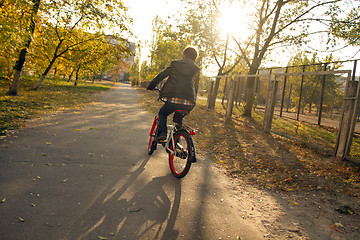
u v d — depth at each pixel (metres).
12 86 11.84
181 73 3.81
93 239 2.12
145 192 3.20
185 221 2.60
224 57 17.66
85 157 4.29
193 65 3.89
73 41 15.41
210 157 5.39
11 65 12.05
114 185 3.30
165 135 4.05
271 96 8.71
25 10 8.98
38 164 3.71
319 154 6.06
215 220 2.71
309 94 17.89
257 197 3.48
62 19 13.38
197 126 9.11
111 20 13.02
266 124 8.80
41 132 5.64
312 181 4.21
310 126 11.42
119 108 12.05
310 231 2.67
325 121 14.14
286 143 7.12
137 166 4.17
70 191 2.97
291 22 13.17
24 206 2.52
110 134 6.31
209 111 15.34
